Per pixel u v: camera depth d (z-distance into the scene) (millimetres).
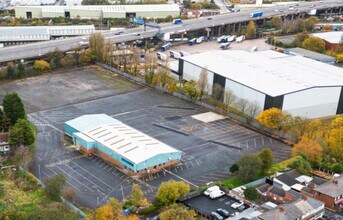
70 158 126625
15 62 196500
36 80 187750
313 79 171125
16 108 134875
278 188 111750
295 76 174125
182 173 121500
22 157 118875
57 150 130750
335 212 105938
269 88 159750
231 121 157125
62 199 104750
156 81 184125
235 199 109062
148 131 145375
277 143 142125
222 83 173500
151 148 125188
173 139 140875
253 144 140625
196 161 128375
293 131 142875
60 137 139000
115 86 185500
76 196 107750
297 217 96125
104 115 147750
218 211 102750
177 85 185750
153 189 112688
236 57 197500
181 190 105250
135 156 121000
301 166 121188
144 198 106938
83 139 129750
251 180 117000
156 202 103875
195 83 174000
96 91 178750
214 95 170375
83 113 157125
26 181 112188
